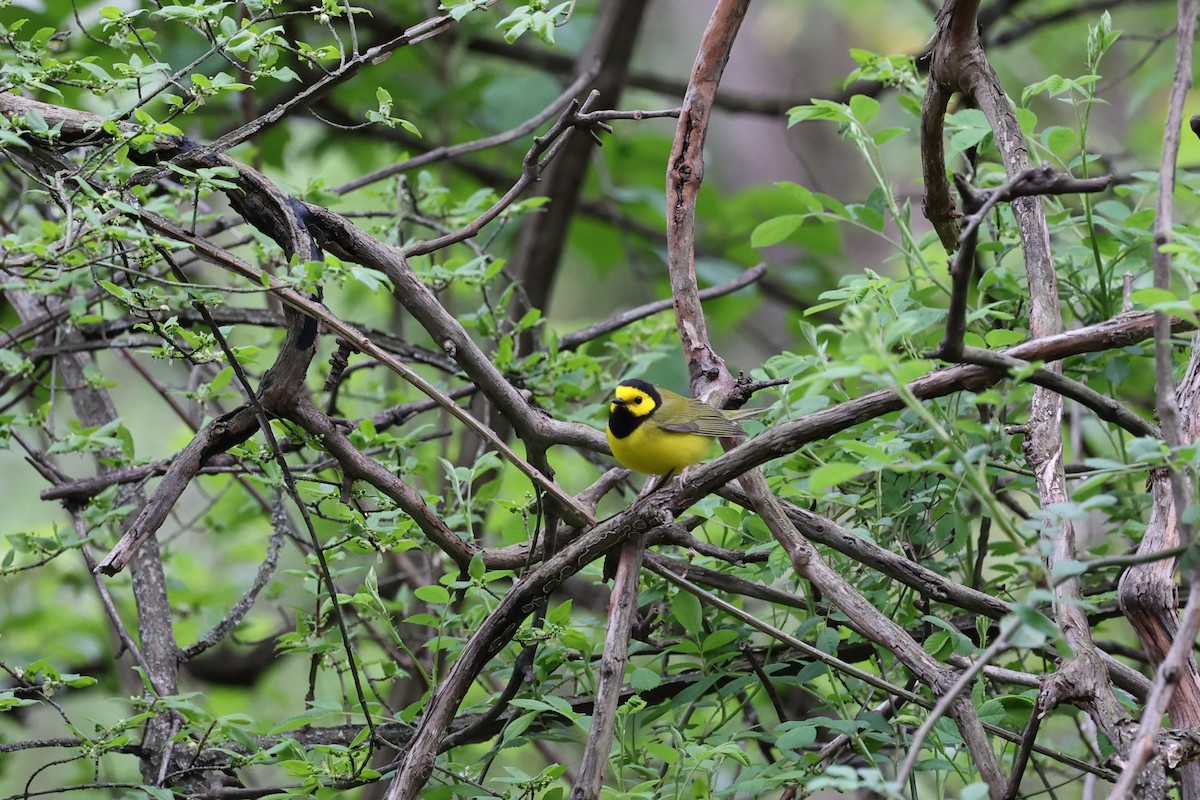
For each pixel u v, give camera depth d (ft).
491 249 56.59
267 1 22.90
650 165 68.95
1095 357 31.30
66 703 47.88
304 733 29.17
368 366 37.50
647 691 27.99
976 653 23.90
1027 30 55.11
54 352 33.83
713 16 24.57
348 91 55.98
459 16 23.48
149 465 32.45
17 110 22.98
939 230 27.50
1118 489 30.25
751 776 23.54
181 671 49.08
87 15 47.88
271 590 39.60
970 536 29.68
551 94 60.75
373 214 36.73
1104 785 35.17
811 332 25.88
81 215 20.84
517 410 24.71
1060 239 37.01
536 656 27.17
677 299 25.49
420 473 32.37
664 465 29.48
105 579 36.91
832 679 25.39
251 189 23.79
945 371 20.27
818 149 93.97
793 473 28.37
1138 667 36.94
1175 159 18.02
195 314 35.50
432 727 22.34
